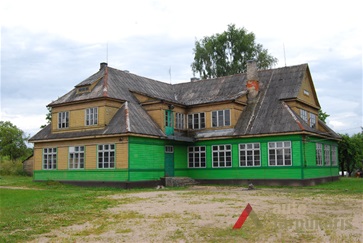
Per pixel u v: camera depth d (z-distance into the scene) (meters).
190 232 11.13
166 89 38.59
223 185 30.94
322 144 33.38
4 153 67.62
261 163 30.03
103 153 28.95
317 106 36.28
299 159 28.36
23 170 49.66
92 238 10.63
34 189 27.00
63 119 32.09
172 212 14.79
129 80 34.84
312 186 27.98
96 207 16.48
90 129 29.98
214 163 32.53
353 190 23.89
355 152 48.84
